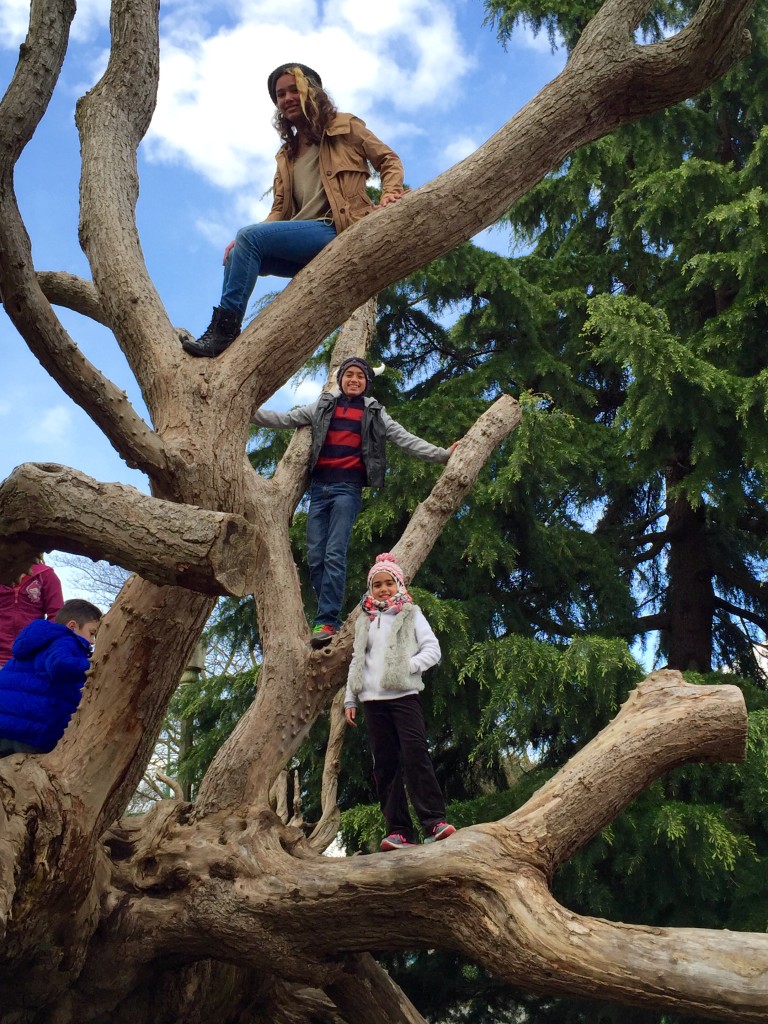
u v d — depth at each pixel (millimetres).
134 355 4234
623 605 10469
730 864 7699
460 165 4164
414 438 5570
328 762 6309
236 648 10984
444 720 9609
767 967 3543
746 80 11578
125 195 4453
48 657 4473
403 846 4262
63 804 4043
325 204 4402
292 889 4246
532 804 4195
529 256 12578
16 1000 4449
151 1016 4996
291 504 5473
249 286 4203
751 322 10047
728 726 4172
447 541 9812
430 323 12078
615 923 3811
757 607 11922
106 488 3271
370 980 5023
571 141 4277
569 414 10703
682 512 11414
